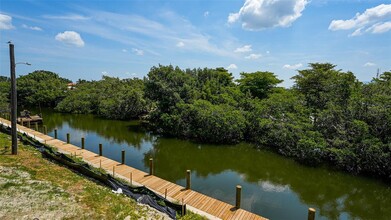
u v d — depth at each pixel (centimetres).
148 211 779
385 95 1611
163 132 2386
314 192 1226
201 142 2094
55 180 954
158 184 1067
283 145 1798
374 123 1530
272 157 1741
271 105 2111
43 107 4434
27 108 4294
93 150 1816
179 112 2331
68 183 938
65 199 792
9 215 676
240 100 2483
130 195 877
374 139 1397
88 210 736
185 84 2545
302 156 1611
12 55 1168
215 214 832
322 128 1723
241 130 2098
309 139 1584
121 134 2384
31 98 4191
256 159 1705
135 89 3328
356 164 1450
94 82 5041
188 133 2184
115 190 920
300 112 1962
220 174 1430
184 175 1392
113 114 3269
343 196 1193
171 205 819
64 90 4578
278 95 2364
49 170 1064
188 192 998
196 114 2189
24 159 1175
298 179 1380
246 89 3042
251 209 1034
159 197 852
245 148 1941
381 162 1351
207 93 2588
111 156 1675
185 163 1616
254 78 3072
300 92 2673
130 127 2716
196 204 898
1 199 755
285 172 1477
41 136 1877
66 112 3838
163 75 2633
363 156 1420
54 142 1708
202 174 1421
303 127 1723
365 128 1455
